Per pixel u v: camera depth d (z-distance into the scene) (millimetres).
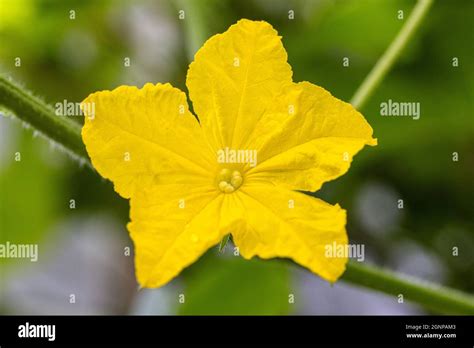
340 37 329
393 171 346
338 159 234
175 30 359
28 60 366
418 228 348
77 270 385
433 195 347
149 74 363
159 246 224
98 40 362
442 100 330
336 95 335
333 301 350
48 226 375
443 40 331
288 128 237
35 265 381
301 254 227
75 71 367
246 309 317
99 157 230
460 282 346
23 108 258
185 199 233
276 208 232
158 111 234
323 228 228
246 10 342
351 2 331
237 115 238
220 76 237
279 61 236
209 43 236
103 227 378
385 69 287
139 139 233
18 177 370
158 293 331
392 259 351
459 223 347
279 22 344
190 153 237
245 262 315
